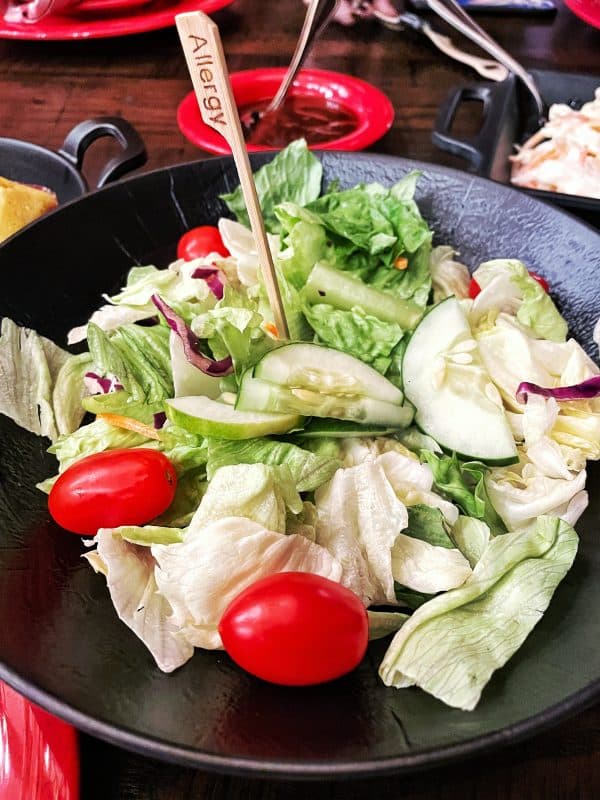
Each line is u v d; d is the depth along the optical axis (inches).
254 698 7.2
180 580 7.6
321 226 11.6
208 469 8.7
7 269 10.9
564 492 9.0
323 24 15.3
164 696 7.2
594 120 16.4
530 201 12.1
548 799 7.4
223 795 7.4
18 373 10.3
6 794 7.2
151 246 12.5
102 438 9.5
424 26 20.8
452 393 9.8
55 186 14.0
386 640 7.9
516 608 7.7
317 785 7.5
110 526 8.4
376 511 8.4
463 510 9.1
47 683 6.8
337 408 9.2
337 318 10.8
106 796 7.4
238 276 11.5
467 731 6.5
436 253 12.2
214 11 22.1
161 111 18.3
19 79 19.4
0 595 7.8
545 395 9.7
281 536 7.7
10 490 9.0
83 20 20.9
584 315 11.3
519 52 20.7
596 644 7.4
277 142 16.6
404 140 17.4
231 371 9.6
